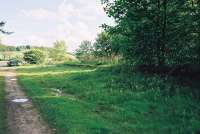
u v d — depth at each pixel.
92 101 27.86
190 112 23.62
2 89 34.16
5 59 147.62
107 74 40.34
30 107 24.05
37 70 65.00
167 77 32.47
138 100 27.16
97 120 20.75
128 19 34.53
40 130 18.23
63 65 76.69
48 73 55.34
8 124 19.36
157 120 21.73
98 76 40.69
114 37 37.16
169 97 27.23
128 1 35.25
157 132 19.05
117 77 36.56
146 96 27.94
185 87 29.36
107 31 36.97
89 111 23.45
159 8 34.03
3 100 26.97
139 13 34.78
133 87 31.34
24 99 27.36
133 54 35.75
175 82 30.97
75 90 34.03
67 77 45.69
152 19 34.31
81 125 19.16
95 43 77.50
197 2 32.94
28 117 21.03
